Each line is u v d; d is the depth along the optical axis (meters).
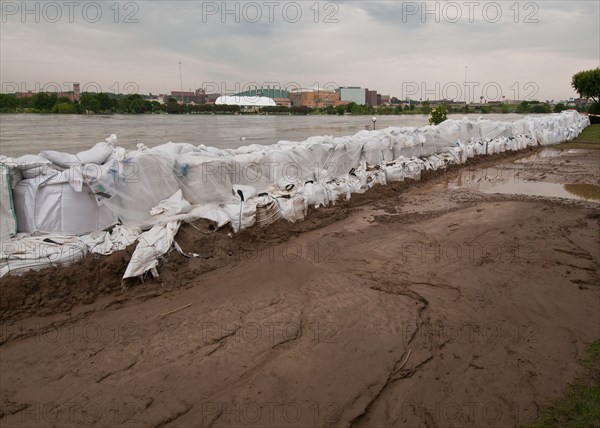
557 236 7.47
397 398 3.63
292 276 5.71
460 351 4.29
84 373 3.84
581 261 6.45
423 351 4.26
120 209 5.80
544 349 4.36
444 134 14.41
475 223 8.18
